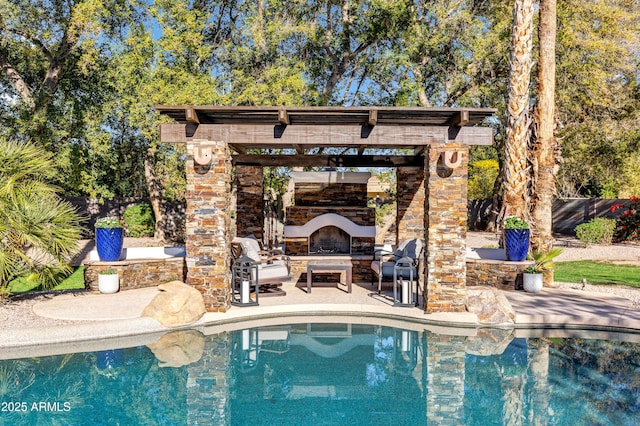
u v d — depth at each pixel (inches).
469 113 335.9
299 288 461.4
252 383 243.9
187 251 363.6
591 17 741.9
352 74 930.7
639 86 844.6
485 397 222.8
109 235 431.2
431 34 794.2
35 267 377.4
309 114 341.1
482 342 309.9
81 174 797.9
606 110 805.2
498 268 450.6
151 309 337.1
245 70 816.9
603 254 711.1
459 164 347.9
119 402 218.8
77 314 334.6
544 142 478.3
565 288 453.1
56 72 778.8
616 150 913.5
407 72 802.2
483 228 1201.4
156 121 720.3
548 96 474.9
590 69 731.4
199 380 247.4
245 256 397.4
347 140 361.4
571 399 219.8
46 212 371.2
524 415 202.8
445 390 233.6
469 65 793.6
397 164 513.7
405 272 416.5
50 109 770.8
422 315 358.3
